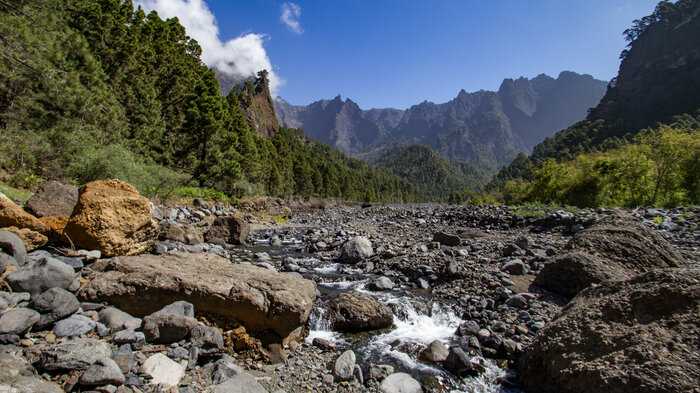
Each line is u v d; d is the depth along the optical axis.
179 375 3.63
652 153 27.05
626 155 29.23
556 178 37.88
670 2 131.75
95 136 16.34
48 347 3.43
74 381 3.08
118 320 4.27
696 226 11.45
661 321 3.38
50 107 13.74
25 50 12.09
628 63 133.12
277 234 17.08
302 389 3.96
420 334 5.83
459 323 6.22
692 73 103.81
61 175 13.41
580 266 6.54
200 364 4.06
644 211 15.04
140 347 4.00
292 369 4.38
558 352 3.85
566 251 7.32
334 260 11.41
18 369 3.06
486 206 21.95
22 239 5.52
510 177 156.88
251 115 131.25
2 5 11.84
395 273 9.46
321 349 5.08
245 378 3.75
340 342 5.45
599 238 7.40
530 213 15.95
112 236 6.21
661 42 121.56
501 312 6.32
